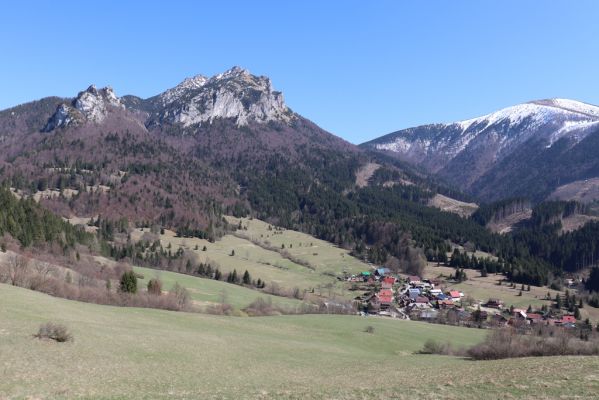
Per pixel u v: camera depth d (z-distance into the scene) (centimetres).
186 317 9350
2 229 13075
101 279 12444
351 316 12656
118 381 4394
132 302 10256
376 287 19038
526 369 4844
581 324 15200
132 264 16462
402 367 6450
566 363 5069
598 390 3578
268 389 4494
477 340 11131
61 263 12681
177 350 6259
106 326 7012
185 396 4009
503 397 3566
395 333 10806
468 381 4397
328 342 9119
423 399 3678
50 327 5553
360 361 7212
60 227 15825
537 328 12319
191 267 18100
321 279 19825
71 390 3869
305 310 13325
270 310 12525
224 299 12838
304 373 5872
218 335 7962
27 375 4134
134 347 5978
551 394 3544
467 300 18238
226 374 5353
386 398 3803
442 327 12681
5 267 9856
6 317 6156
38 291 9094
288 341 8519
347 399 3847
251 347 7419
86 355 5191
